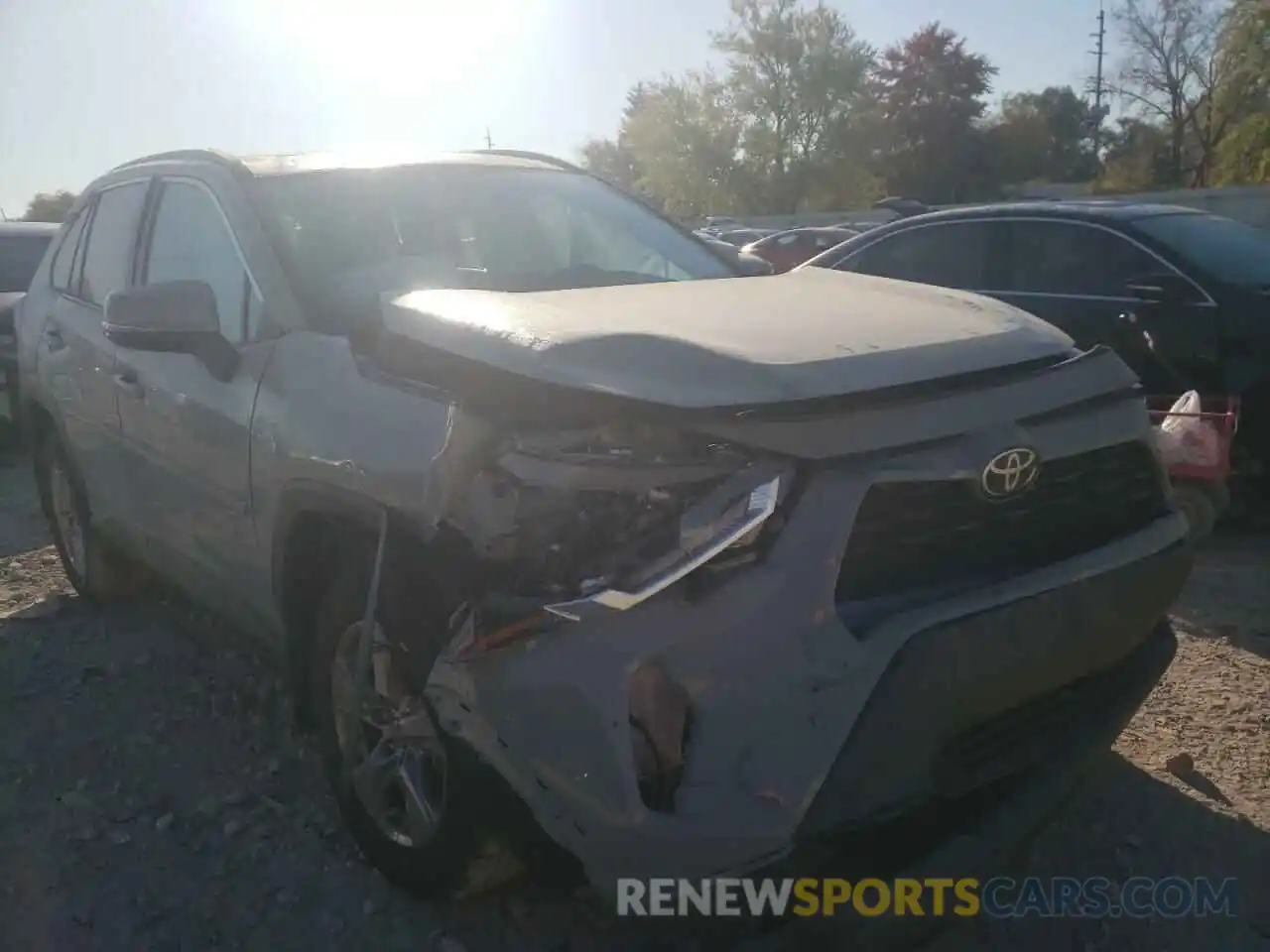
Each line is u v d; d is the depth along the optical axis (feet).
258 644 13.24
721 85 150.71
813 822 7.95
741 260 15.16
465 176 14.21
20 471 29.86
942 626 8.27
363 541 10.08
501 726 8.18
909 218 26.71
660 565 7.75
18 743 13.75
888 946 8.56
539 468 8.27
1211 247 22.85
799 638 7.91
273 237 12.37
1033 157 205.87
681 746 7.89
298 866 11.10
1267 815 11.91
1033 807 9.22
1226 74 123.03
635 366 8.64
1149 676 10.48
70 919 10.42
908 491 8.34
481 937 9.99
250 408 11.56
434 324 9.89
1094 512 9.66
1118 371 9.91
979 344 9.53
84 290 16.96
